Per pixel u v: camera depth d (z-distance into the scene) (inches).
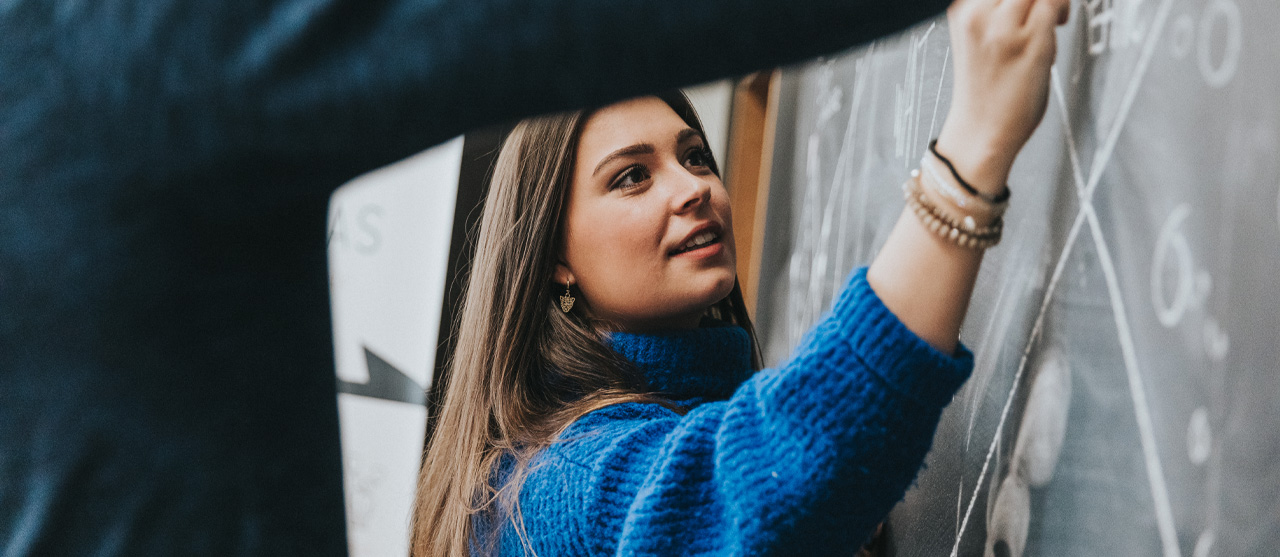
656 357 35.4
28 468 11.7
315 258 13.0
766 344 61.5
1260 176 21.0
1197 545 22.8
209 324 12.0
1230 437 21.8
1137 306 25.3
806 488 21.2
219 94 10.4
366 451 69.6
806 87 58.0
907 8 10.5
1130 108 26.0
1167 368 24.1
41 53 11.1
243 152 10.8
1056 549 28.3
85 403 11.6
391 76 10.3
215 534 12.3
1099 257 27.1
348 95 10.4
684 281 34.8
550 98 10.7
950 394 21.1
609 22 10.0
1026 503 30.1
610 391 34.0
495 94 10.5
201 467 12.1
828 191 52.3
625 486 26.7
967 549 33.7
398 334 69.1
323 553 13.3
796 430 21.6
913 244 21.1
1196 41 23.4
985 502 32.7
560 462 29.7
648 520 23.9
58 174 11.1
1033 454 29.9
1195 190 23.2
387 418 69.2
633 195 35.2
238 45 10.5
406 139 11.0
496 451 35.3
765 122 64.5
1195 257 23.2
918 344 20.6
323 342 13.5
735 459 22.6
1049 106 30.5
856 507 21.2
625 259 35.0
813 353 21.9
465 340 39.2
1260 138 21.0
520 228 36.2
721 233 36.0
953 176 20.1
